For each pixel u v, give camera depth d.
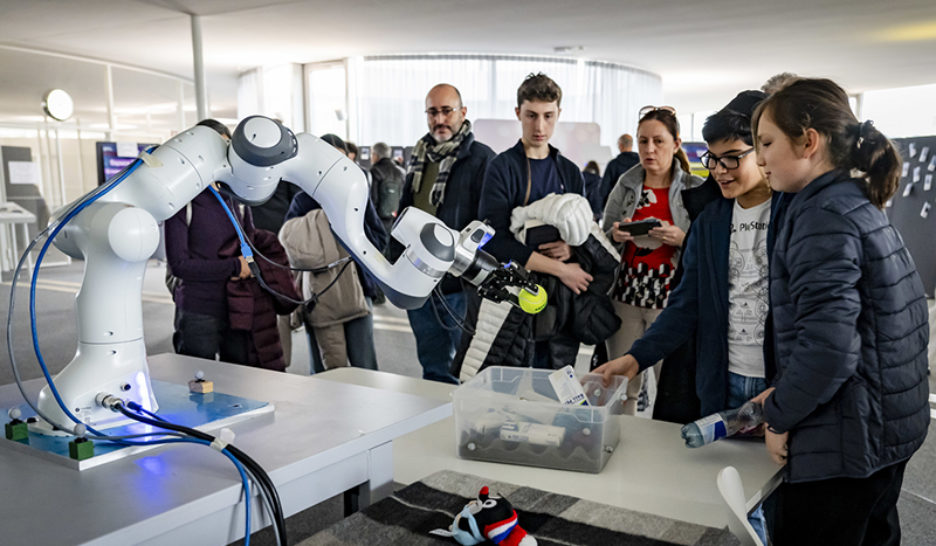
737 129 1.64
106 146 5.82
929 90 11.51
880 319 1.26
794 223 1.31
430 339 2.93
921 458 3.00
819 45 7.79
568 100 9.20
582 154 7.16
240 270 2.52
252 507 0.94
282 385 1.37
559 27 6.96
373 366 3.23
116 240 1.00
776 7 5.94
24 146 8.88
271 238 2.66
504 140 6.86
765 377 1.55
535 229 2.38
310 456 0.98
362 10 6.15
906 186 6.72
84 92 9.05
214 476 0.92
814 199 1.28
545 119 2.49
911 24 6.62
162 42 7.70
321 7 6.02
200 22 6.41
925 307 1.35
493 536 0.89
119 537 0.76
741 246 1.68
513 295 1.23
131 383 1.08
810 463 1.29
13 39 7.50
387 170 6.09
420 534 0.95
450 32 7.32
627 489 1.28
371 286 3.15
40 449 0.99
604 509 1.04
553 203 2.33
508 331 2.30
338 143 3.25
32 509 0.82
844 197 1.26
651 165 2.49
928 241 6.52
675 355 1.83
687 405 1.82
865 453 1.26
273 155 1.10
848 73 10.02
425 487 1.10
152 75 9.79
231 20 6.55
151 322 5.86
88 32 7.11
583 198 2.37
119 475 0.92
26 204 8.95
